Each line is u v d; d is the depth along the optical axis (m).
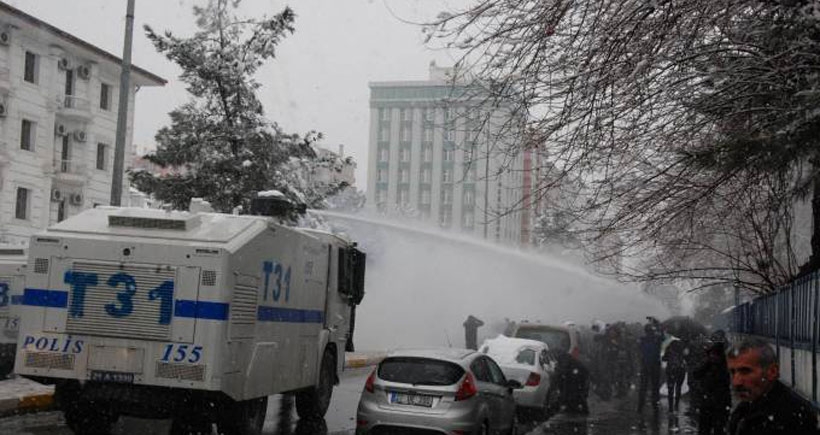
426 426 10.92
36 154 43.41
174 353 9.62
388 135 96.31
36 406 12.53
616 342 22.56
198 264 9.72
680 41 7.85
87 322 9.81
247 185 20.56
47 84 43.94
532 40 7.99
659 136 8.48
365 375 22.44
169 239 9.95
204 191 20.66
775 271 14.83
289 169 21.36
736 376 4.04
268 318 11.00
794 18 7.72
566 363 18.00
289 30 21.39
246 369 10.33
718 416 12.03
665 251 13.91
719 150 7.96
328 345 14.12
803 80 8.03
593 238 10.20
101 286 9.84
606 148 8.45
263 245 10.68
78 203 46.25
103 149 48.81
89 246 9.92
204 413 10.32
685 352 18.22
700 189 9.73
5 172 41.19
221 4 20.94
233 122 21.00
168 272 9.74
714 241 15.63
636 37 7.64
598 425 15.48
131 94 51.44
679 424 15.88
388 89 96.94
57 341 9.86
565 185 9.20
